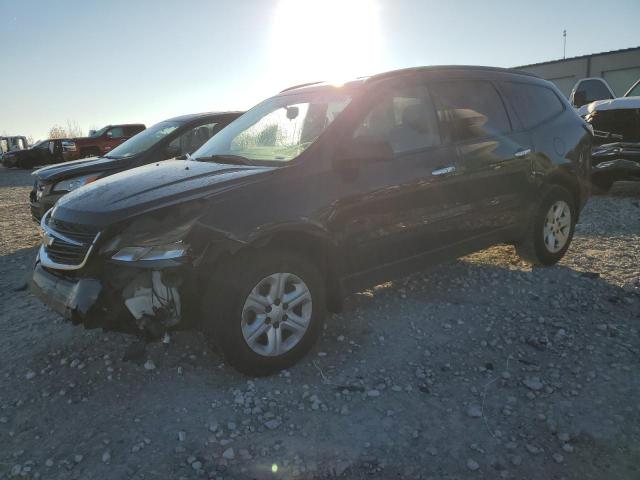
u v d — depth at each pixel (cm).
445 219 407
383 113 384
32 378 336
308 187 335
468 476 239
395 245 380
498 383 313
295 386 315
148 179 353
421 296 448
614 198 891
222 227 301
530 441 261
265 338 327
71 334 397
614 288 452
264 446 262
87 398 311
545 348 352
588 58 2556
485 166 430
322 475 242
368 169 362
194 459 254
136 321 297
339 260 352
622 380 310
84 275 305
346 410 289
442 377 321
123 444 268
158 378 329
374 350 357
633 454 249
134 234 296
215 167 366
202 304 310
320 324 346
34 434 280
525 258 507
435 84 421
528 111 488
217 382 323
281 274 322
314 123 377
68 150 2188
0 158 3269
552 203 495
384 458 252
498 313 409
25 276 563
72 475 247
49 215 360
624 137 869
